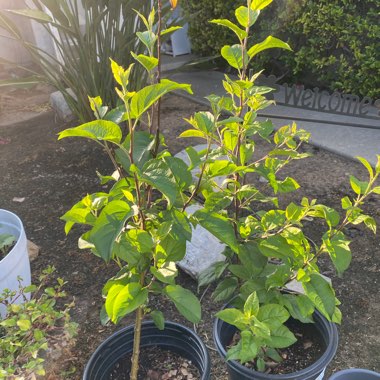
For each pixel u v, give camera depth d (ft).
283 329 4.55
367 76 13.71
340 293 7.82
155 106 4.78
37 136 14.79
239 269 5.37
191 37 19.67
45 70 13.93
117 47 13.33
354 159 11.73
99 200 4.33
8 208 11.11
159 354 5.73
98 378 5.35
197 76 18.83
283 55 16.08
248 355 4.27
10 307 6.01
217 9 17.01
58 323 7.58
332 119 13.73
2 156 13.65
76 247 9.50
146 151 4.23
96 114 4.00
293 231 4.88
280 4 15.16
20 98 18.07
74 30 13.01
